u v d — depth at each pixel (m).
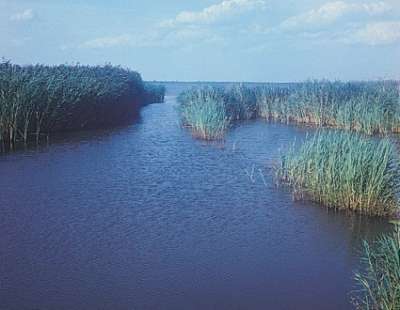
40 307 6.53
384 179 10.45
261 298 6.94
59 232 9.27
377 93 25.67
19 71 21.20
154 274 7.62
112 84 27.48
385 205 10.40
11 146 17.94
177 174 14.16
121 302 6.72
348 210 10.77
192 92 28.28
